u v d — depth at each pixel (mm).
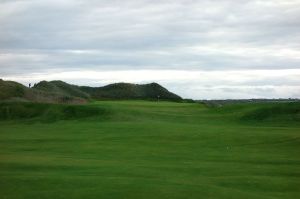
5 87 102375
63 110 75188
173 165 30688
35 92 104562
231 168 29750
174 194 21141
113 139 46406
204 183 24328
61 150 38750
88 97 134750
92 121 68688
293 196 22422
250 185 24562
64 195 20766
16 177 24500
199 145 42656
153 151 38625
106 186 22375
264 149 40344
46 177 24547
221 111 80250
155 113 77250
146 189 21875
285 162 32812
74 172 26781
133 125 59406
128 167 29141
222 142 44500
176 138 47000
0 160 31297
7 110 76562
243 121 69812
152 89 155625
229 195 21438
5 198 20266
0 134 51875
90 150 38906
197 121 70875
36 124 67562
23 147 40562
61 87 137000
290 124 64562
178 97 144625
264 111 72688
